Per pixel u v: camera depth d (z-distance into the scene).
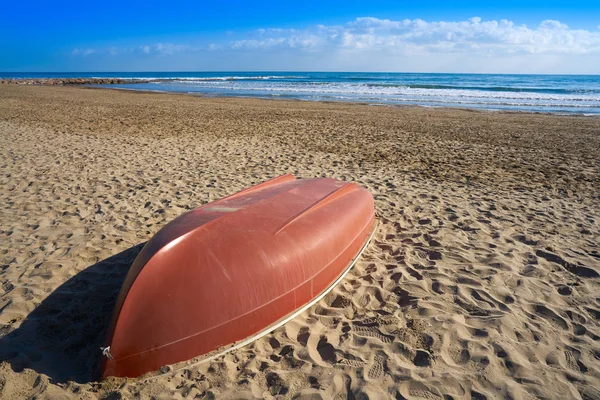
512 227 5.17
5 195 6.01
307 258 3.21
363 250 4.25
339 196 4.17
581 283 3.80
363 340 2.97
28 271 3.89
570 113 19.70
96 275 3.84
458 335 3.00
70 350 2.86
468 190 6.78
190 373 2.58
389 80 62.19
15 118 13.61
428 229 5.08
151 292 2.58
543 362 2.77
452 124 14.84
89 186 6.52
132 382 2.50
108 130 11.81
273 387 2.54
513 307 3.39
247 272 2.83
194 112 17.11
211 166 8.01
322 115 17.06
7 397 2.41
